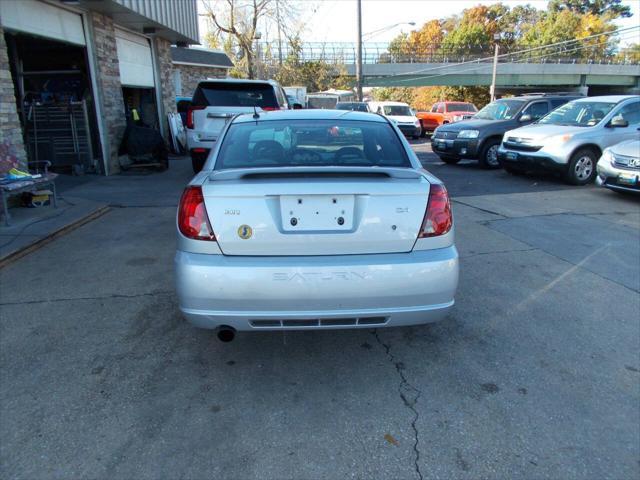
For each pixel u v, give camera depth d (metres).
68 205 7.47
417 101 73.75
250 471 2.35
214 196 2.81
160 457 2.43
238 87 10.22
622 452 2.48
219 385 3.03
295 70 42.44
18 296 4.28
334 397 2.92
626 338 3.62
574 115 10.66
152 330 3.70
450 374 3.16
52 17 8.98
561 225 6.75
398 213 2.86
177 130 14.99
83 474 2.31
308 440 2.56
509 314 4.00
